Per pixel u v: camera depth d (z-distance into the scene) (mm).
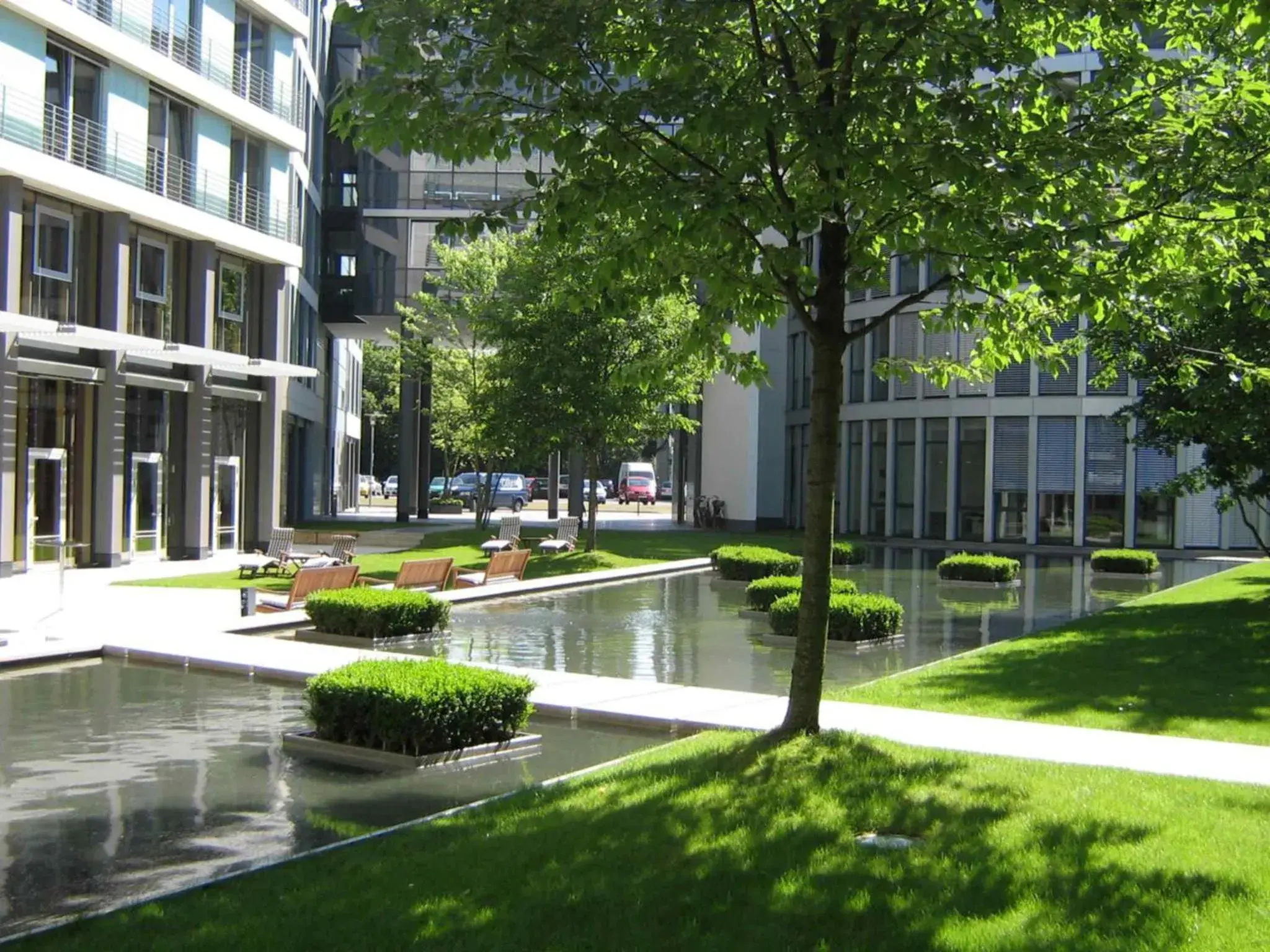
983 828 6484
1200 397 14938
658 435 30156
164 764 8938
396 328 48344
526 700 9719
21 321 21484
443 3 7113
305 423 47156
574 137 7145
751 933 5074
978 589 24469
